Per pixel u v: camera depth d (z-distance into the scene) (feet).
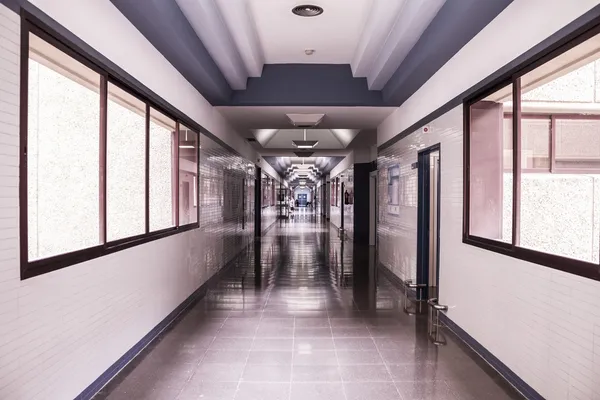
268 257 34.50
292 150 48.44
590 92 13.76
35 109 9.25
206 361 12.15
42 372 7.81
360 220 44.39
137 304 12.59
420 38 15.14
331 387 10.55
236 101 22.30
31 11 7.43
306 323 16.02
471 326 13.37
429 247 19.76
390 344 13.71
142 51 12.57
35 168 9.27
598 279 7.51
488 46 12.01
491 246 11.82
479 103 13.58
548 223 13.64
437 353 12.90
